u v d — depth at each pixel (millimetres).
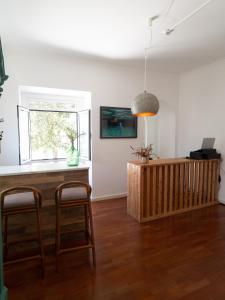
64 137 4742
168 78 5016
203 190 4023
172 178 3598
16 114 3650
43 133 4562
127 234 2918
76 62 4004
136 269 2178
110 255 2420
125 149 4621
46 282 2004
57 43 3264
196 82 4684
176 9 2355
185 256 2398
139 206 3307
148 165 3324
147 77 4742
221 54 3779
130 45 3363
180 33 2943
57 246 2162
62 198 2189
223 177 4148
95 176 4344
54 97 4531
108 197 4477
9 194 2273
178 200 3727
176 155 5312
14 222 2449
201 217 3525
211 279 2033
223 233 2947
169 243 2680
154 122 5480
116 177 4555
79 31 2881
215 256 2400
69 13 2432
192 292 1871
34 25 2707
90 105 4246
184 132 5078
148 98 2809
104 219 3420
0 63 1358
